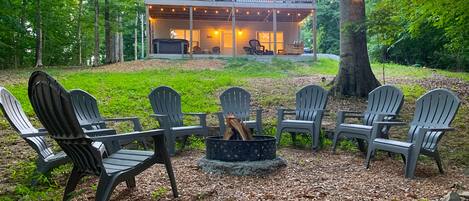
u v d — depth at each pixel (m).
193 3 17.84
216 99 9.09
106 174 2.83
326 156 5.46
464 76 12.80
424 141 4.54
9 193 3.51
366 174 4.39
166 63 15.55
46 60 22.41
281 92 9.66
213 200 3.44
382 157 5.32
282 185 3.92
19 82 10.53
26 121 3.87
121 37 24.75
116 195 3.59
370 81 9.03
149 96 6.11
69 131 2.78
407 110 7.77
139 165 3.15
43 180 3.66
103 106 7.85
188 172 4.44
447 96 4.57
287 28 22.14
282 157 5.32
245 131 4.95
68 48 23.92
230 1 18.36
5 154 4.87
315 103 6.29
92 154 2.84
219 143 4.54
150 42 19.55
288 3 18.03
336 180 4.11
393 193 3.63
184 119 7.22
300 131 6.00
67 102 2.62
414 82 11.12
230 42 21.91
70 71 13.85
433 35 16.97
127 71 13.48
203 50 20.86
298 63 16.28
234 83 10.66
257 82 10.98
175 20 21.47
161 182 4.02
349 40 9.03
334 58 18.94
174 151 5.51
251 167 4.29
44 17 20.09
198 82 10.61
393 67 15.86
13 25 17.89
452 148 5.45
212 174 4.34
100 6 19.61
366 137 5.15
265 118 7.51
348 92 8.98
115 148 4.03
